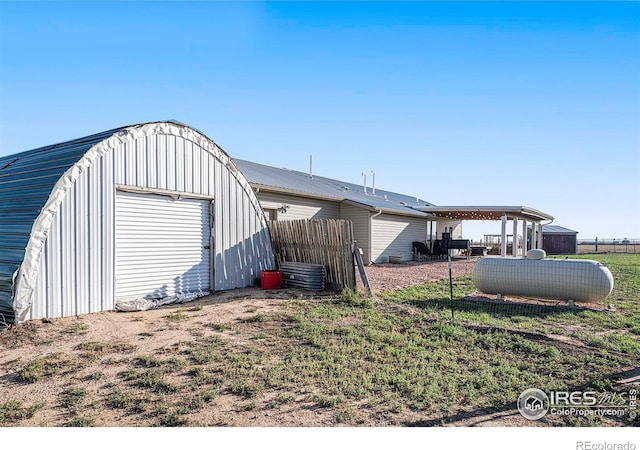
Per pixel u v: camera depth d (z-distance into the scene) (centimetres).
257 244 1074
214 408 353
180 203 884
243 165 1605
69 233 671
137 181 787
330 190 1880
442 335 583
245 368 447
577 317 739
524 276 865
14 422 330
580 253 3741
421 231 2412
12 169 823
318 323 646
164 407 352
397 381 408
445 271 1562
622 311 805
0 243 649
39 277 627
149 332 590
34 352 497
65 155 734
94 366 453
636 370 450
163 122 839
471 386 397
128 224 775
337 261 970
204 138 931
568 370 453
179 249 878
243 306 777
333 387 393
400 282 1208
